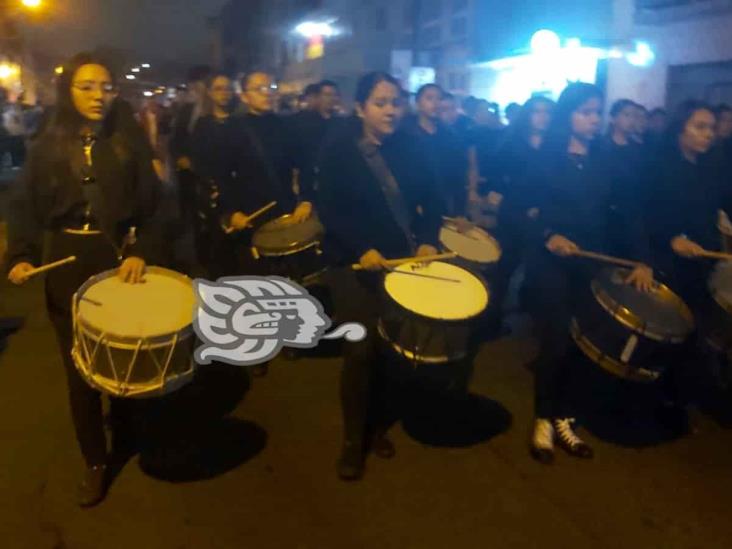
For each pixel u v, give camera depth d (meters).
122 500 3.60
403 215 3.78
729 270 4.28
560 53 12.82
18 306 6.57
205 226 5.98
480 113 7.79
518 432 4.37
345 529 3.43
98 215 3.36
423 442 4.22
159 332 3.01
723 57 10.68
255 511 3.55
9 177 16.58
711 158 4.66
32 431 4.23
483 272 4.91
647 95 11.98
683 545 3.37
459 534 3.41
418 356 3.40
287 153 5.93
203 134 5.55
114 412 4.05
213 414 4.50
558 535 3.42
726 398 4.88
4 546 3.24
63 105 3.36
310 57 29.77
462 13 17.44
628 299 3.70
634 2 12.18
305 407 4.62
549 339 4.01
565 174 4.13
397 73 18.88
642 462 4.07
